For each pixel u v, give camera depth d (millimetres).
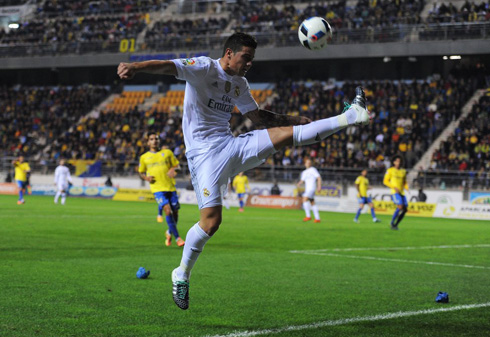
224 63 7152
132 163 48844
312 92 50094
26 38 62938
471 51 43500
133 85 60375
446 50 44156
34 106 59906
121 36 58250
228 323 7184
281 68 54750
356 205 39375
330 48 47844
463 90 45156
